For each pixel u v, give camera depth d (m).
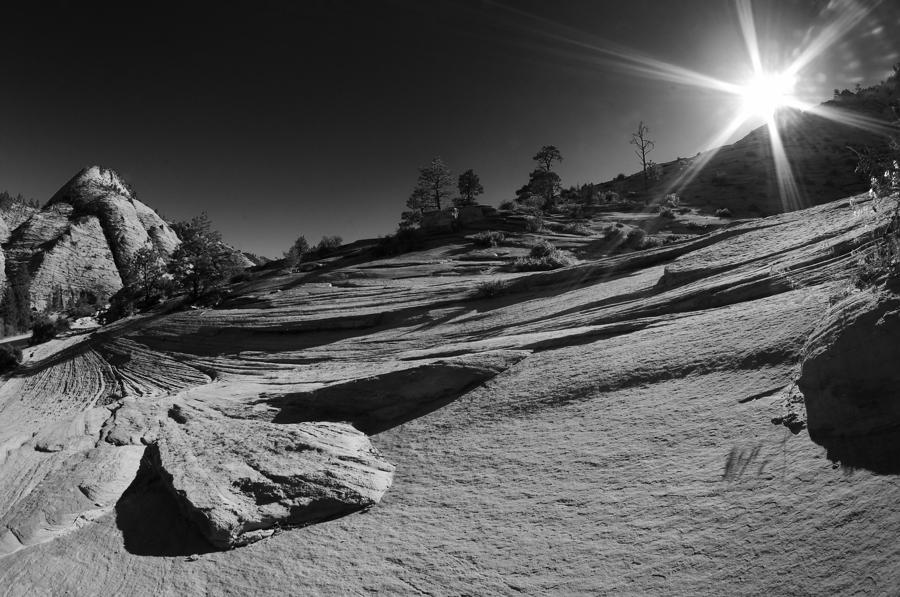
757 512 4.03
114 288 146.62
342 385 11.43
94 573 6.74
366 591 4.94
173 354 31.92
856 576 3.10
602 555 4.38
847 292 5.62
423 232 55.53
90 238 159.62
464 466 7.18
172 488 8.19
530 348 11.16
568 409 7.69
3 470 12.56
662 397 6.79
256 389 15.35
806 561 3.40
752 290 9.52
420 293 28.05
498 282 22.70
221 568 6.14
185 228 64.44
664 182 75.56
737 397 5.90
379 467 7.99
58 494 9.69
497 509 5.76
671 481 4.95
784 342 6.42
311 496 7.22
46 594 6.47
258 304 37.44
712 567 3.75
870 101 73.69
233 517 6.88
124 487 10.17
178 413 14.12
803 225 13.82
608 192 69.75
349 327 24.58
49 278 136.50
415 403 10.45
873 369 4.21
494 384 9.82
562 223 53.91
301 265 58.19
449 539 5.46
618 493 5.16
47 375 38.00
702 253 14.99
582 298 16.05
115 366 34.56
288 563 5.89
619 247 39.38
